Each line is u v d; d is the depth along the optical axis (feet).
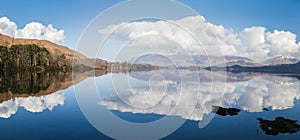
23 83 91.56
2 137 29.37
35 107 45.29
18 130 31.99
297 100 59.26
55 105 46.34
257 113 42.86
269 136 31.17
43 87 77.41
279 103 54.54
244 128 33.50
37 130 31.83
